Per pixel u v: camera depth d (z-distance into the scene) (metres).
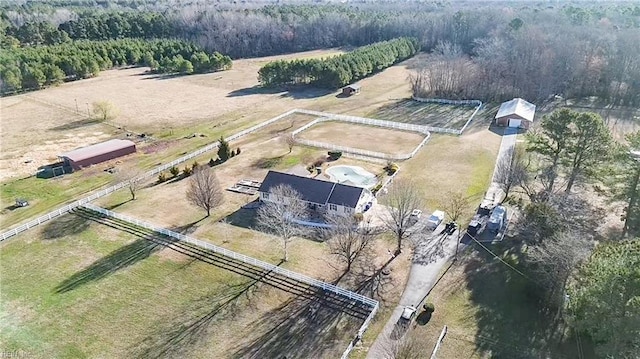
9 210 57.69
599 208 52.19
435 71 102.69
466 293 41.06
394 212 47.81
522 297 40.28
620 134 76.88
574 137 49.62
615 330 29.97
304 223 52.66
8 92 108.44
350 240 43.28
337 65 111.88
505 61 101.12
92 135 82.88
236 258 46.59
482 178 61.91
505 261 44.94
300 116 91.81
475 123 84.44
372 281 43.00
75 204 57.41
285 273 43.94
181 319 39.34
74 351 36.50
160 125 88.19
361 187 53.62
